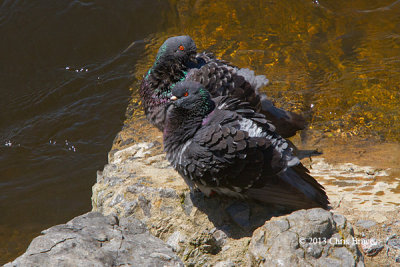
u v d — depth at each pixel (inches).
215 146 297.7
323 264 269.6
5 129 558.3
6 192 488.4
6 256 429.7
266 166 301.1
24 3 687.7
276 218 295.6
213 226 324.2
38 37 660.1
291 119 395.5
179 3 678.5
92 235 296.8
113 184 384.8
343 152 421.4
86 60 635.5
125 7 679.1
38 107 580.4
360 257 282.4
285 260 271.4
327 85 534.6
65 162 515.8
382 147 424.2
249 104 348.5
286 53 595.8
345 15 639.1
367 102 497.4
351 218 321.7
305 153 423.8
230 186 308.7
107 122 550.3
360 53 580.4
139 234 314.7
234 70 373.7
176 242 325.7
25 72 625.0
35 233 449.1
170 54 376.8
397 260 292.4
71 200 478.0
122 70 614.5
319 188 314.8
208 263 313.0
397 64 553.0
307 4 655.8
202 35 640.4
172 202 343.9
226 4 671.1
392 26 615.2
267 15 653.3
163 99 381.1
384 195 347.6
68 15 677.3
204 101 310.3
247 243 308.7
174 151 319.6
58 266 267.3
